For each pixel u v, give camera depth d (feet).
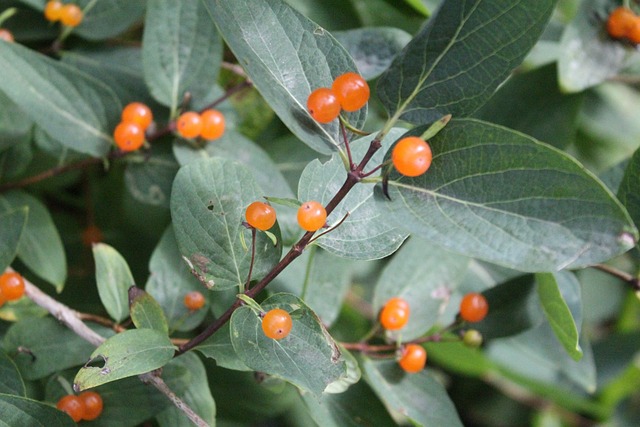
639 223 1.24
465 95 1.09
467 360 1.70
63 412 1.15
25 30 1.45
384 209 1.03
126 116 1.33
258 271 1.13
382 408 1.29
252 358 1.09
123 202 1.60
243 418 1.46
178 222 1.13
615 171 1.36
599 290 1.95
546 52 1.60
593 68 1.43
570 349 1.26
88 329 1.24
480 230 1.01
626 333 1.88
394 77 1.09
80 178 1.63
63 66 1.32
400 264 1.35
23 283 1.24
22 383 1.19
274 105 1.08
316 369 1.09
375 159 1.12
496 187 1.01
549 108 1.51
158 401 1.23
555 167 0.99
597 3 1.43
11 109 1.37
